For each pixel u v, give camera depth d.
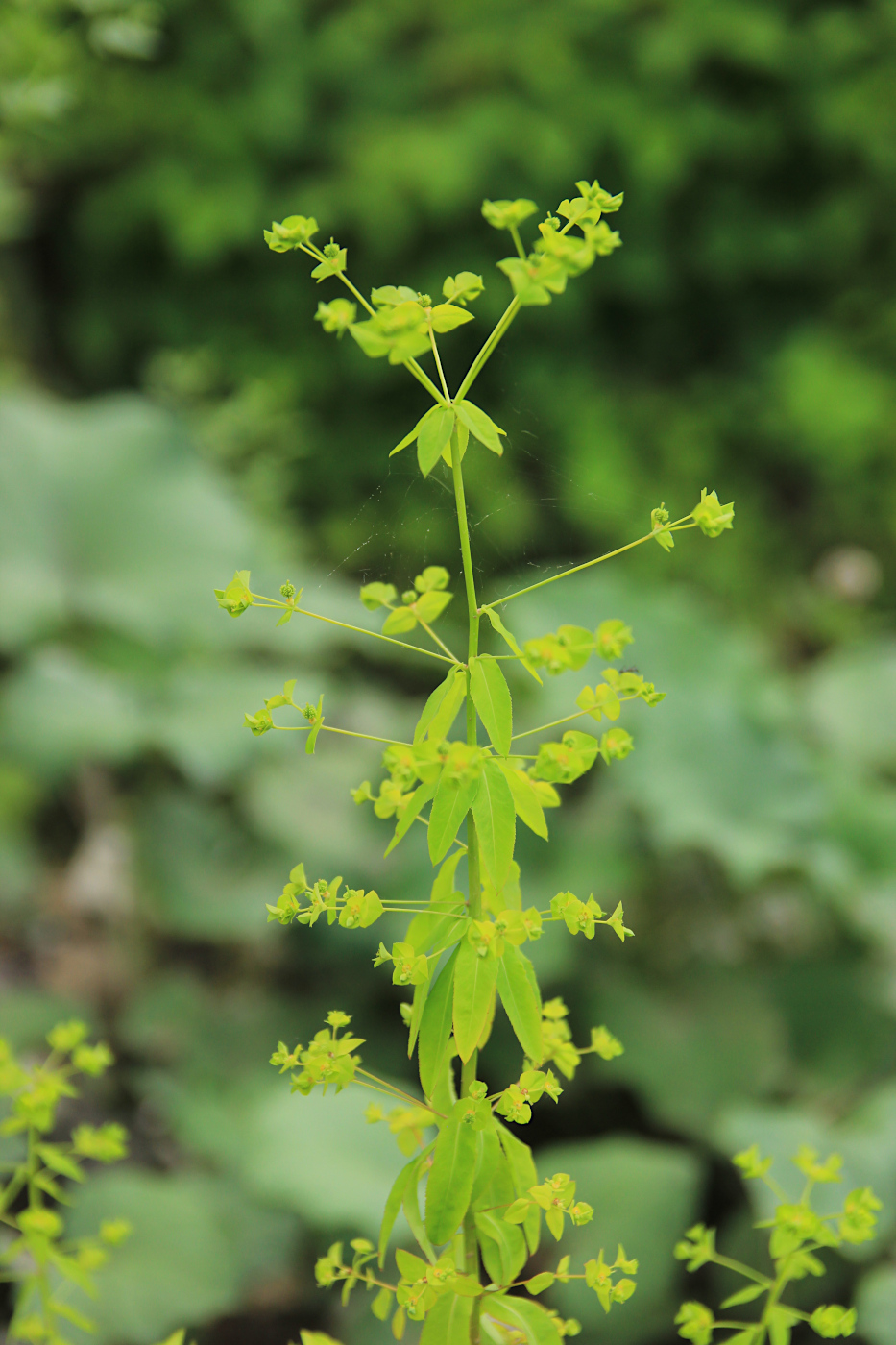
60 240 4.61
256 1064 1.98
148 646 2.62
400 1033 2.09
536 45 4.68
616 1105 2.10
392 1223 0.77
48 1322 0.75
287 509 4.00
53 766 2.13
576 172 4.67
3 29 1.88
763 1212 1.21
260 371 4.49
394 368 4.52
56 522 2.63
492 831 0.74
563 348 4.80
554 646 0.71
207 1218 1.44
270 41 4.62
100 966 2.29
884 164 4.95
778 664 4.04
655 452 4.80
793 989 2.18
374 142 4.52
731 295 5.17
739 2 4.85
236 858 2.36
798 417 4.82
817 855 2.20
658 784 2.24
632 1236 1.52
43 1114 0.73
